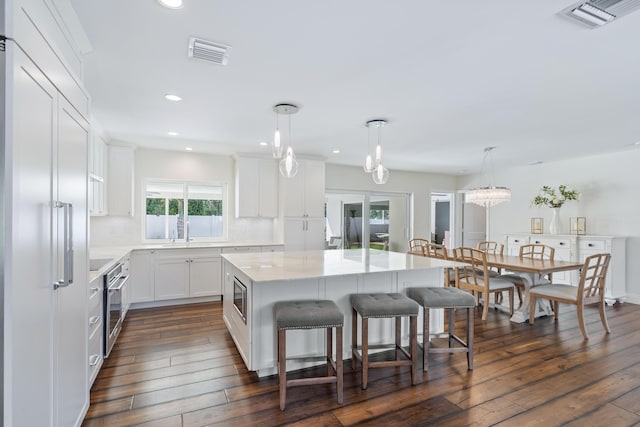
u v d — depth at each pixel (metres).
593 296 3.63
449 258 4.65
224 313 3.68
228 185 5.58
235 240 5.64
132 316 4.14
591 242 5.06
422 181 7.52
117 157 4.53
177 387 2.42
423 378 2.58
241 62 2.27
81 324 1.91
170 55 2.17
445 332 3.54
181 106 3.13
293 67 2.34
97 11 1.70
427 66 2.32
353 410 2.15
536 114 3.34
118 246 4.70
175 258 4.64
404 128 3.87
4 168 1.10
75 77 1.78
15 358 1.15
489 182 7.16
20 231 1.18
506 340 3.39
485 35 1.93
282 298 2.64
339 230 6.82
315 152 5.34
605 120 3.53
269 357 2.60
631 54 2.14
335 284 2.81
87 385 2.04
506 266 3.98
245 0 1.62
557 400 2.28
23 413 1.21
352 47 2.07
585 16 1.73
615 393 2.36
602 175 5.32
